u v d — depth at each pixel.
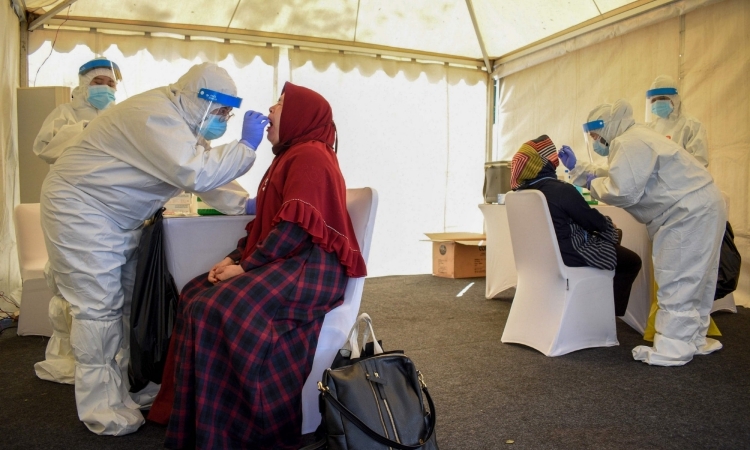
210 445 1.55
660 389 2.24
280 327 1.62
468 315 3.64
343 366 1.55
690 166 2.57
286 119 1.92
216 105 1.89
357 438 1.40
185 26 4.64
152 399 2.08
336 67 5.20
